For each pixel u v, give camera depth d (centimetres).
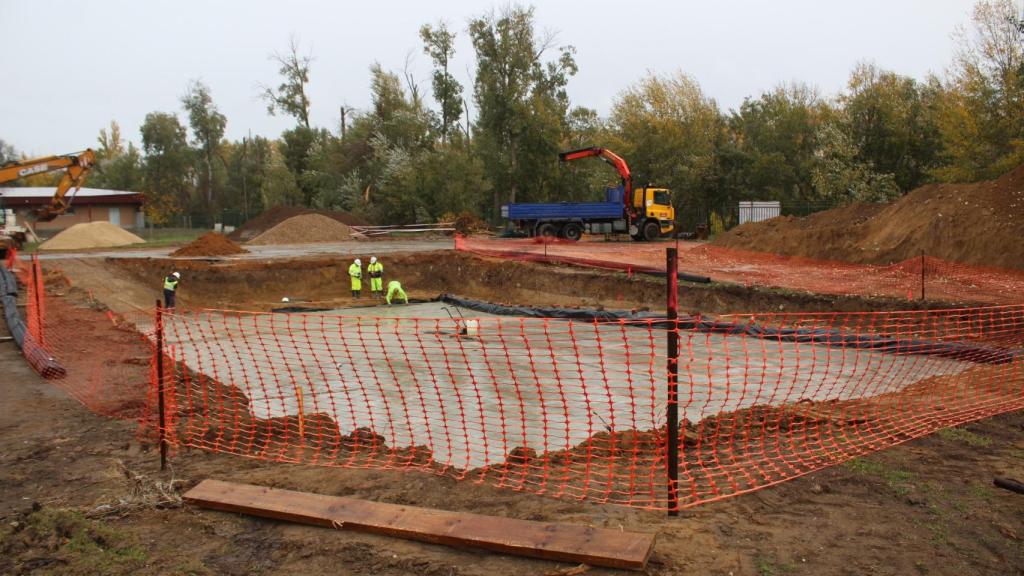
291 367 1348
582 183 4931
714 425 771
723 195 4603
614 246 3186
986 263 1941
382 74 5559
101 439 716
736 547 431
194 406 894
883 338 1366
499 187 4869
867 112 3922
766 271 2252
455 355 1468
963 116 3150
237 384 1204
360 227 4297
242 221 5956
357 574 408
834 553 423
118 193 5153
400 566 414
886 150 3925
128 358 1209
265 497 506
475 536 431
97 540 459
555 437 865
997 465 583
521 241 3456
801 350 1423
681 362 1355
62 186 3294
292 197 5638
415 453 666
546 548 412
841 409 803
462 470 622
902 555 421
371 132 5384
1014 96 3023
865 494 522
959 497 511
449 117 5338
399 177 4631
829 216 2725
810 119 4897
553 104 4684
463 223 4347
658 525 465
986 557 418
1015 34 3067
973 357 1184
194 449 675
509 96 4606
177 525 484
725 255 2644
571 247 3131
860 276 2056
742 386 1137
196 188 6931
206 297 2591
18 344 1294
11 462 638
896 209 2359
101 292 2347
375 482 561
